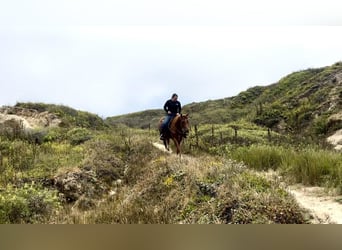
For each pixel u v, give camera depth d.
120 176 14.07
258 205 6.86
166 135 16.09
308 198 9.23
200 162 10.85
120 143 18.53
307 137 25.88
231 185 8.08
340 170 10.34
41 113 32.56
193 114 57.62
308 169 11.21
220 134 23.73
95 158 14.93
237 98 55.97
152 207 8.45
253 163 13.45
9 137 20.23
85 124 32.91
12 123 26.38
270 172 12.41
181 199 8.31
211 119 50.47
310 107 33.88
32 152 15.92
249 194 7.36
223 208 7.11
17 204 8.97
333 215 7.59
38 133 21.62
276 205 6.89
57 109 33.62
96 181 12.86
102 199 11.52
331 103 32.38
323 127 28.78
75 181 12.31
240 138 22.12
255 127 30.30
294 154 13.28
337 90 34.16
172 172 10.28
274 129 34.31
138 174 13.48
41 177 12.48
